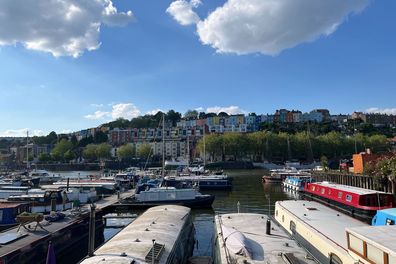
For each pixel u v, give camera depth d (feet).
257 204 177.06
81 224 95.55
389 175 146.82
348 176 194.29
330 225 69.41
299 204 90.48
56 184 240.53
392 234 44.55
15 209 105.70
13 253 66.39
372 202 123.13
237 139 604.08
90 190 178.70
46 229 83.97
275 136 618.44
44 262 76.13
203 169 355.77
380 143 617.21
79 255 93.66
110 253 52.95
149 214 84.48
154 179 248.93
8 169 566.36
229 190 241.55
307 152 603.67
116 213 155.43
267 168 532.73
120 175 300.81
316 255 63.31
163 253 56.75
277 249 53.36
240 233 59.36
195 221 133.18
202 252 89.04
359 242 45.80
